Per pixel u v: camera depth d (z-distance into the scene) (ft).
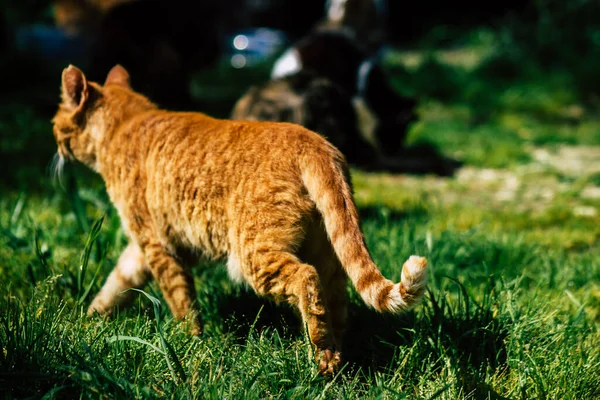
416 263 8.87
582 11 58.49
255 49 90.17
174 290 11.79
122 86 14.17
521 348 10.46
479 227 17.81
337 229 9.93
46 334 9.78
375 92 28.86
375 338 11.67
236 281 11.05
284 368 9.82
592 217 21.54
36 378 8.73
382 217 18.30
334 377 9.82
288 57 28.45
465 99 49.06
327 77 27.86
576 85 51.52
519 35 59.47
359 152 27.84
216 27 36.52
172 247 11.72
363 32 33.27
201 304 12.62
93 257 14.49
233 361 9.93
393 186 25.34
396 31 91.56
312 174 10.26
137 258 12.63
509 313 11.32
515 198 24.68
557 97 48.60
